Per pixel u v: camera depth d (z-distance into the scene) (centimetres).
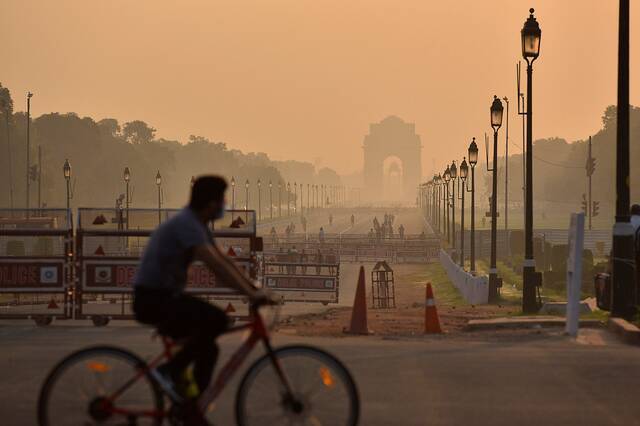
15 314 5775
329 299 11075
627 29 5331
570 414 2675
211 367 2061
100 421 2041
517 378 3225
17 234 5644
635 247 5562
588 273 12962
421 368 3431
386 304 11575
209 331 2047
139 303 2056
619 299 5144
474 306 9256
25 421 2562
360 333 4916
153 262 2044
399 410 2723
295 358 2034
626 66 5316
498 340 4506
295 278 10612
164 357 2070
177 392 2044
